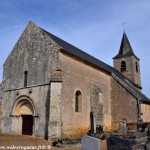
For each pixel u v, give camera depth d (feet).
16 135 52.29
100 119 61.36
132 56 111.45
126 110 73.05
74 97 56.75
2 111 59.77
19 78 59.52
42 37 57.52
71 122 53.83
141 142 44.21
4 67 64.59
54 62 53.01
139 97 71.26
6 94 60.85
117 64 115.24
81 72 61.77
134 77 109.19
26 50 60.49
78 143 44.21
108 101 75.51
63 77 53.42
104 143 48.14
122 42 120.57
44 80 53.42
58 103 47.91
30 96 55.06
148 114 80.59
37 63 56.54
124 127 63.16
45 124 49.85
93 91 65.00
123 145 29.96
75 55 58.49
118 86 76.69
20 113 57.16
